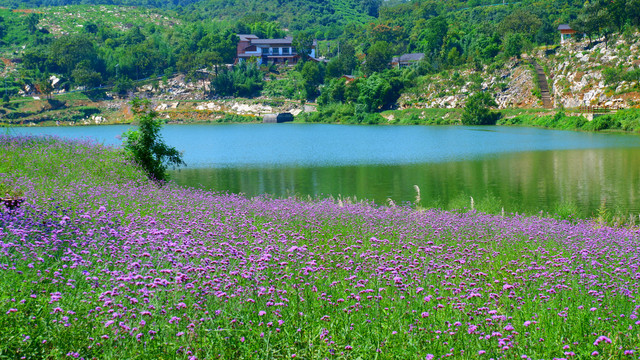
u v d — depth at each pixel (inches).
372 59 7844.5
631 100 4972.9
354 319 336.8
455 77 6624.0
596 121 4362.7
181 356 280.8
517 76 6254.9
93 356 271.7
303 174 2065.7
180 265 376.8
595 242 623.8
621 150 2738.7
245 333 305.3
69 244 427.8
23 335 268.7
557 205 1205.7
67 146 1218.6
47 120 7440.9
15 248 379.9
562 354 312.3
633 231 809.5
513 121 5447.8
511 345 315.3
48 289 330.0
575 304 391.9
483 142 3496.6
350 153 2920.8
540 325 348.2
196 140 4151.1
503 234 660.7
